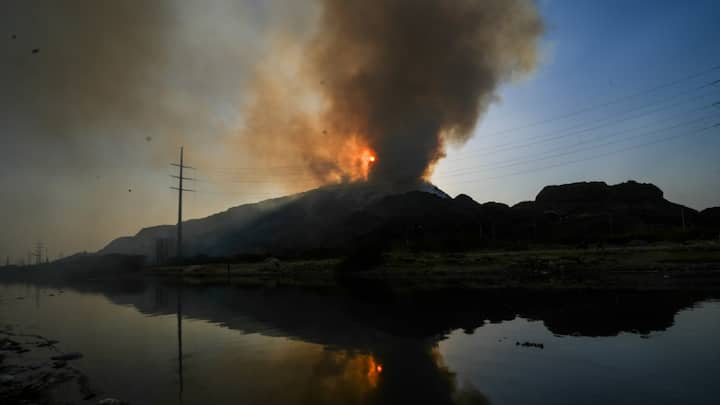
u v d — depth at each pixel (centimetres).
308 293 3741
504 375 1142
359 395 1011
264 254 10338
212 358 1447
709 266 4141
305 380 1146
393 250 8488
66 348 1708
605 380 1080
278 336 1780
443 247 8456
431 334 1711
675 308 2123
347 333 1788
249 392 1059
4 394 1110
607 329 1683
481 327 1816
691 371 1131
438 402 952
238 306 2906
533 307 2311
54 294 4991
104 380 1214
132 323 2341
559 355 1330
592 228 13325
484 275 4953
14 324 2448
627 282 3491
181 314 2619
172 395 1062
